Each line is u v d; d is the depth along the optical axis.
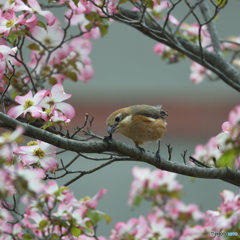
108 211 16.91
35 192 5.97
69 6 9.98
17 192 6.04
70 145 6.98
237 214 7.79
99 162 18.08
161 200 11.29
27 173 5.79
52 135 6.86
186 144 20.48
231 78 11.02
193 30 12.08
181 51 9.81
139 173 11.33
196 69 13.70
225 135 6.89
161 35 9.93
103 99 21.69
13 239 7.44
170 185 11.21
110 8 10.09
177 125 21.14
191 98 21.95
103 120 20.98
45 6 10.25
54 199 7.57
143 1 9.11
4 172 5.76
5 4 8.12
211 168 8.06
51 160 7.30
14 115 7.18
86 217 8.12
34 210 7.85
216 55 11.30
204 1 11.92
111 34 23.38
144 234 8.58
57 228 8.04
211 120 21.42
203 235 8.70
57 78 10.90
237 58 13.93
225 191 8.30
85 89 21.78
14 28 7.81
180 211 10.84
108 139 7.32
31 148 7.27
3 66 7.38
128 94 21.97
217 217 7.88
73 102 21.34
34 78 10.12
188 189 16.77
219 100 21.91
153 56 23.00
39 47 9.98
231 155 6.10
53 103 7.34
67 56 10.85
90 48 11.09
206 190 16.72
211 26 11.76
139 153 7.63
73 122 20.64
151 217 9.96
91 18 10.08
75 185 17.36
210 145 10.20
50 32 10.00
